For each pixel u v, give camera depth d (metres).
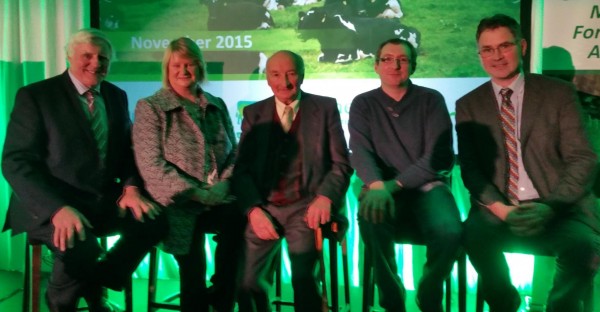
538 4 2.98
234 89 3.27
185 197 2.21
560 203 2.14
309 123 2.40
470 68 3.07
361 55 3.15
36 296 2.20
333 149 2.40
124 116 2.48
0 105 3.45
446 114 2.48
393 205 2.28
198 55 2.40
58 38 3.37
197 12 3.27
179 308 2.46
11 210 2.30
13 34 3.42
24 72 3.40
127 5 3.32
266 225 2.25
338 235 2.28
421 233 2.34
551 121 2.25
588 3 2.92
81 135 2.28
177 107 2.33
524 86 2.33
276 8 3.21
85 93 2.36
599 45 2.92
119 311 2.67
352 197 3.28
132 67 3.34
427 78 3.12
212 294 2.37
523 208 2.13
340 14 3.15
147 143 2.25
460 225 2.27
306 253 2.27
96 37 2.34
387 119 2.54
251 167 2.44
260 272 2.32
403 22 3.11
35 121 2.21
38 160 2.21
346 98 3.18
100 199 2.32
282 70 2.34
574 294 2.04
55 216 2.07
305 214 2.32
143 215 2.22
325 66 3.19
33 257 2.20
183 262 2.35
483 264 2.20
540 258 2.85
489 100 2.36
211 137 2.41
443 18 3.08
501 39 2.27
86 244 2.16
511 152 2.31
